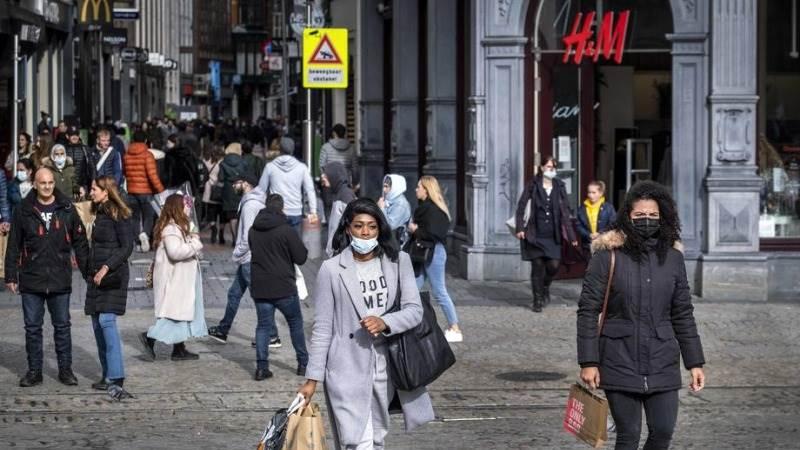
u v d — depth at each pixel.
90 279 17.95
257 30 163.62
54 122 57.59
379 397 11.83
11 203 29.69
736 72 26.81
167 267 20.00
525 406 17.41
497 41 28.72
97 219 17.89
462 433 15.89
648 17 28.86
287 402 17.67
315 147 49.59
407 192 38.16
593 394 11.44
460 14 32.72
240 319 24.42
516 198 28.97
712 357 20.83
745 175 26.78
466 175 30.08
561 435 15.77
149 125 55.72
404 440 15.53
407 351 11.72
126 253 17.78
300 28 37.53
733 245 26.83
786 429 16.12
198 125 67.06
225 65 167.38
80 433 15.86
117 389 17.75
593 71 29.56
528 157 29.16
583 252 26.02
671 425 11.48
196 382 18.94
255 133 71.81
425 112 37.34
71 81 60.25
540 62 29.16
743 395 18.12
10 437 15.60
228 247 37.38
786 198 27.47
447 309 21.92
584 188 29.70
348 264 11.84
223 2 164.38
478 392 18.28
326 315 11.85
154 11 104.94
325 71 29.80
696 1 27.02
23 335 22.56
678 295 11.56
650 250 11.58
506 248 28.97
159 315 20.00
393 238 11.95
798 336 22.70
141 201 35.84
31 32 47.19
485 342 22.03
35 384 18.56
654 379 11.41
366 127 43.56
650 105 29.89
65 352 18.59
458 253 31.25
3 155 46.94
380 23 43.22
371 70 43.44
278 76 87.94
